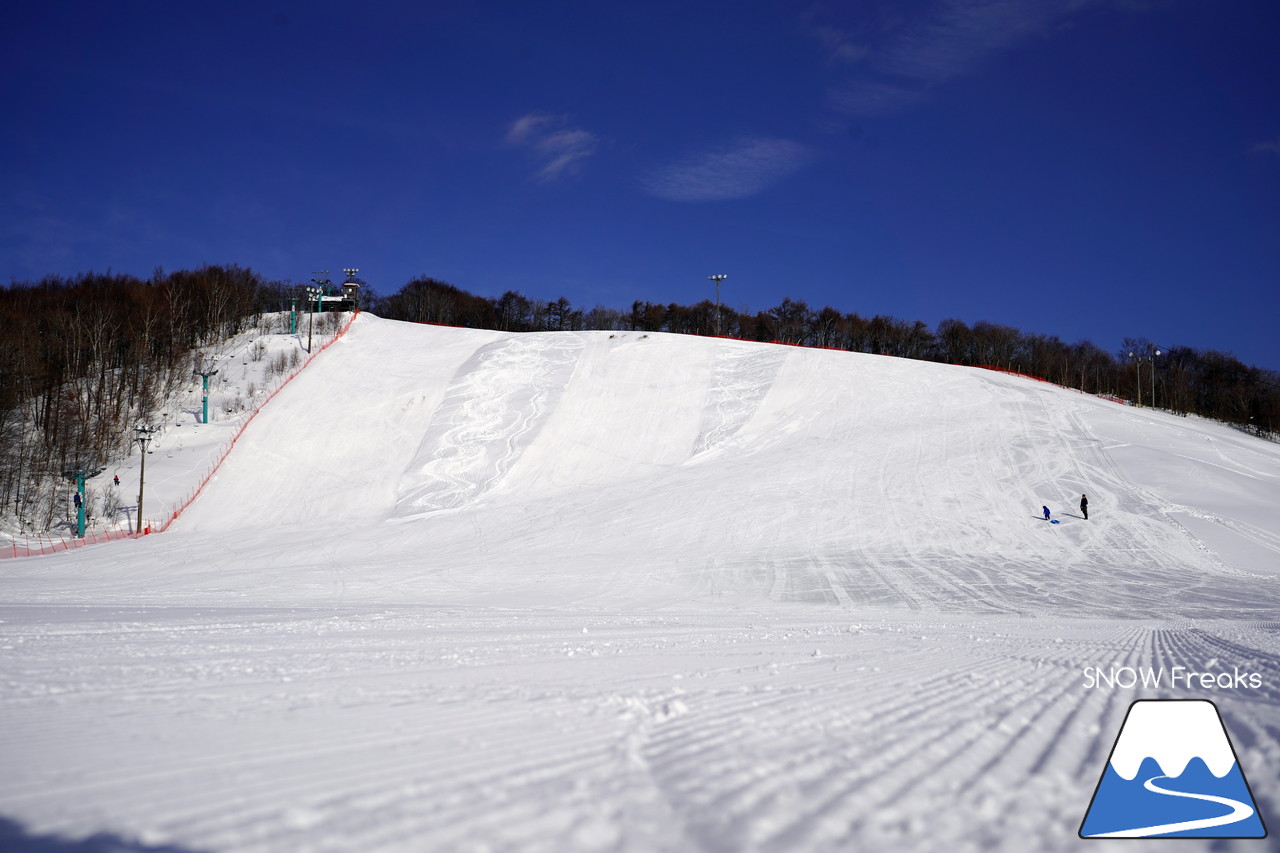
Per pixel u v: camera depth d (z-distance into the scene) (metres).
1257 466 45.66
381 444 53.81
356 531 39.75
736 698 5.26
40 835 2.41
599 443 53.97
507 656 7.69
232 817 2.63
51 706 4.68
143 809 2.71
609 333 77.06
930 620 16.42
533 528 38.06
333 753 3.57
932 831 2.72
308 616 12.81
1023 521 36.69
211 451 53.88
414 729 4.11
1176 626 14.25
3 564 31.73
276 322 89.50
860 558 30.27
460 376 65.44
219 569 29.58
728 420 57.78
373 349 74.81
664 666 7.09
